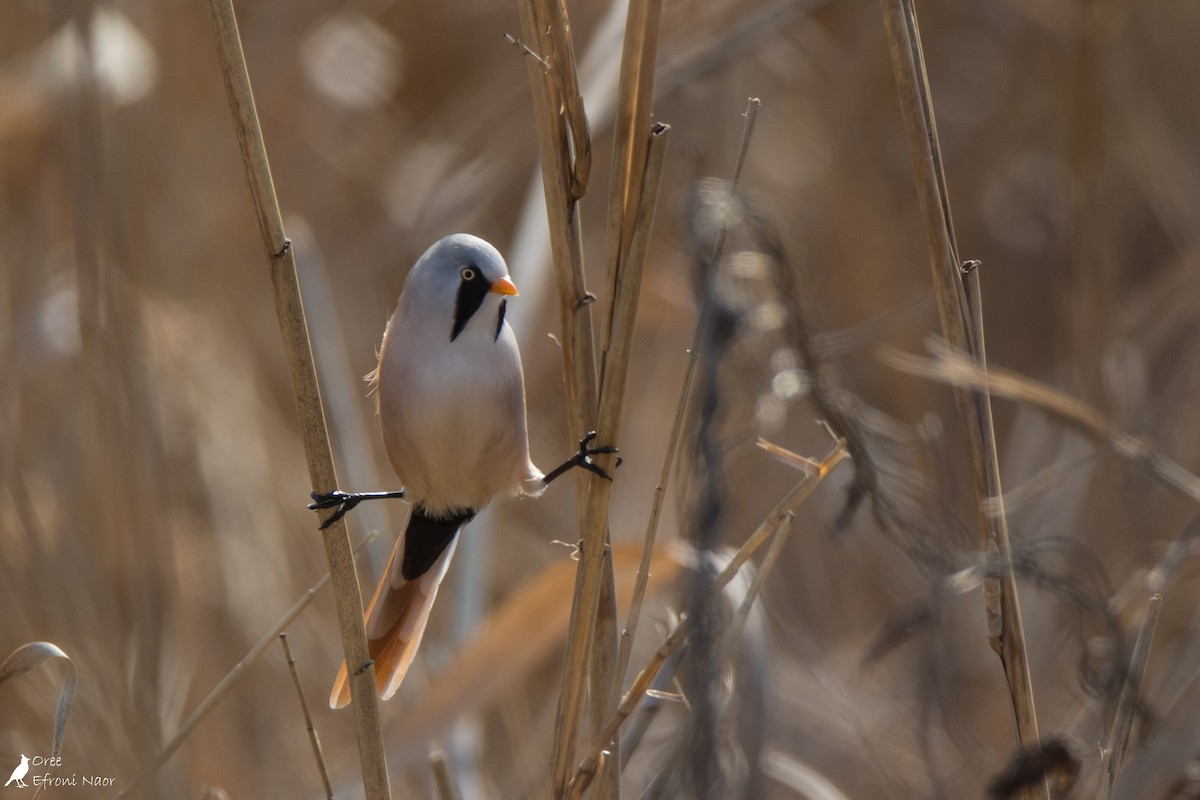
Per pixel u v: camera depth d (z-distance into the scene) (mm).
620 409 5535
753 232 6953
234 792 9398
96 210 9375
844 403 6664
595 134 8984
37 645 6086
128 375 9164
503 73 13953
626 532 11117
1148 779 6184
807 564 10789
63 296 11023
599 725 5961
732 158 12031
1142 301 12484
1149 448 6723
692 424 6688
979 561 5941
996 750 8594
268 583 10664
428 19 15516
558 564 7469
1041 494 10234
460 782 8406
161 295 11203
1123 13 12109
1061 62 12203
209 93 13281
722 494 6438
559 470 5562
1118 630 5977
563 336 5707
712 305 6688
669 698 6043
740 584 7016
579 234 5645
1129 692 5977
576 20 13180
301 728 10422
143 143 11438
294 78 13750
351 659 5992
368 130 13961
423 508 6633
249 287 12500
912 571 9938
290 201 13023
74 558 9070
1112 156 11859
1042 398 6344
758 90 12852
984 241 14320
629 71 5332
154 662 8555
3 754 8648
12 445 9586
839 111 13055
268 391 11930
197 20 13383
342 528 5961
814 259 11445
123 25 10562
